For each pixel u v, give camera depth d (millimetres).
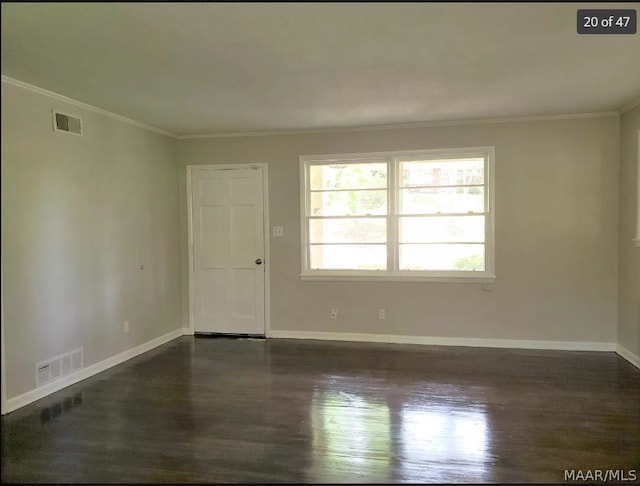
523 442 2912
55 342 3900
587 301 4941
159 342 5395
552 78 3582
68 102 4027
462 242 5223
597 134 4836
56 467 2674
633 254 4480
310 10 2391
